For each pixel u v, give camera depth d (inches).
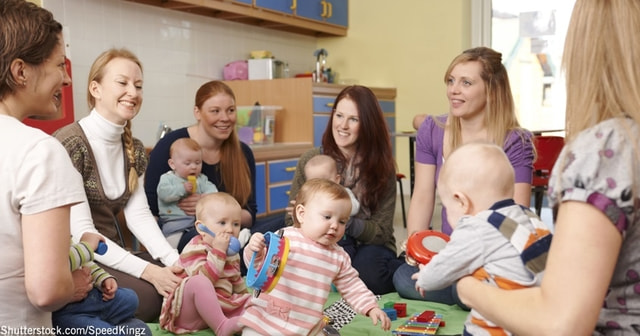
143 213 95.0
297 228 74.4
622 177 35.9
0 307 48.8
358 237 104.1
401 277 99.1
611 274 35.9
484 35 241.0
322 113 212.1
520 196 91.3
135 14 175.8
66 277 49.6
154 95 183.6
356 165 106.4
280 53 239.5
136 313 83.6
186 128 117.1
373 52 255.4
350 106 104.3
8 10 50.3
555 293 36.1
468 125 95.2
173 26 189.6
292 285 70.2
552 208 39.6
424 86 248.4
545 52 236.8
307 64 256.2
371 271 102.3
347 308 92.0
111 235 90.9
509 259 48.3
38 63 51.7
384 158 106.7
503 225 49.2
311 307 70.9
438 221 200.2
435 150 100.7
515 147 91.9
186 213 109.6
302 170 110.3
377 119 105.5
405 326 79.1
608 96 38.2
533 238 48.4
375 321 71.7
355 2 256.8
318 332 71.9
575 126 39.3
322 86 210.5
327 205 70.8
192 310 81.4
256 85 210.8
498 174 53.2
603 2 38.4
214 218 86.0
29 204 48.1
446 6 241.9
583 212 35.9
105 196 88.0
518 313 38.5
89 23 161.8
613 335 38.9
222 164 116.2
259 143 195.9
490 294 42.0
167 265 91.6
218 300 82.6
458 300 92.0
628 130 36.5
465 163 53.9
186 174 108.5
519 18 238.8
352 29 258.4
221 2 187.0
